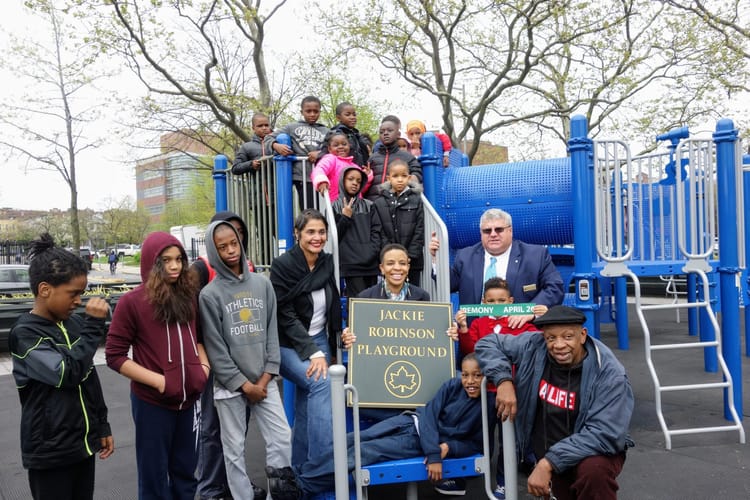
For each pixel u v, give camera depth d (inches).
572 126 197.3
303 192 215.9
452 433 140.2
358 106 785.6
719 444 192.7
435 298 188.7
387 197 189.0
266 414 143.6
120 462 197.2
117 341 123.4
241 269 145.5
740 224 209.6
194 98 549.0
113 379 337.1
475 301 174.2
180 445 130.5
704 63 588.4
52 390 108.6
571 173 210.5
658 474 169.0
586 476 111.6
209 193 1194.6
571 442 113.1
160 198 2773.1
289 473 140.3
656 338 425.7
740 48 583.8
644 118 642.2
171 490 131.3
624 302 383.6
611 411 113.5
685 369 315.6
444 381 147.3
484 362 129.0
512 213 231.5
